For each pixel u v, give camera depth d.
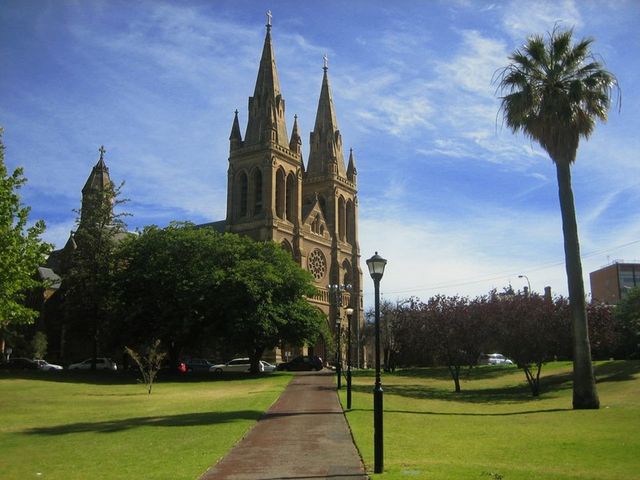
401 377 58.81
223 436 18.94
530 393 39.66
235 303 58.59
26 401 34.66
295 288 65.25
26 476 13.64
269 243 68.19
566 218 30.48
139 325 60.84
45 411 28.91
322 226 104.50
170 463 14.77
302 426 21.48
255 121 99.19
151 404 31.84
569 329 38.91
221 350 63.81
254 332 58.75
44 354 87.00
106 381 53.38
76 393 40.78
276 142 96.94
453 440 18.27
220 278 58.34
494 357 88.19
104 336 65.56
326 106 113.94
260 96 99.94
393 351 73.62
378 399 13.97
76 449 17.23
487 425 22.09
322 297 100.00
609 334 44.88
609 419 23.27
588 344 28.97
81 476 13.49
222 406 29.00
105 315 66.19
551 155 31.22
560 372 51.56
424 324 47.69
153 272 60.91
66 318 68.00
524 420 23.72
